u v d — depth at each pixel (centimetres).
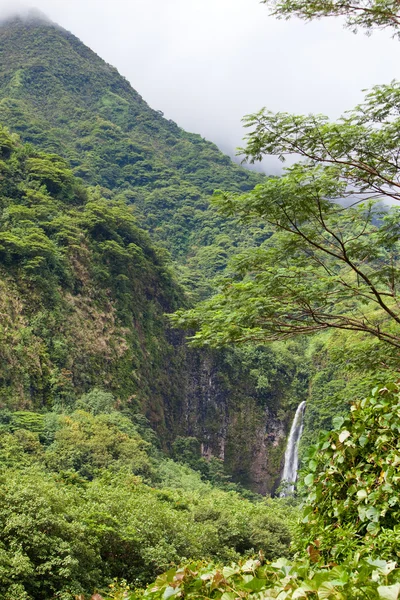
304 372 6875
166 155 13350
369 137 752
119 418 4256
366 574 234
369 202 823
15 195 5225
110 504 1822
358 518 360
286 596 234
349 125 748
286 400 6744
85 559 1444
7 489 1449
